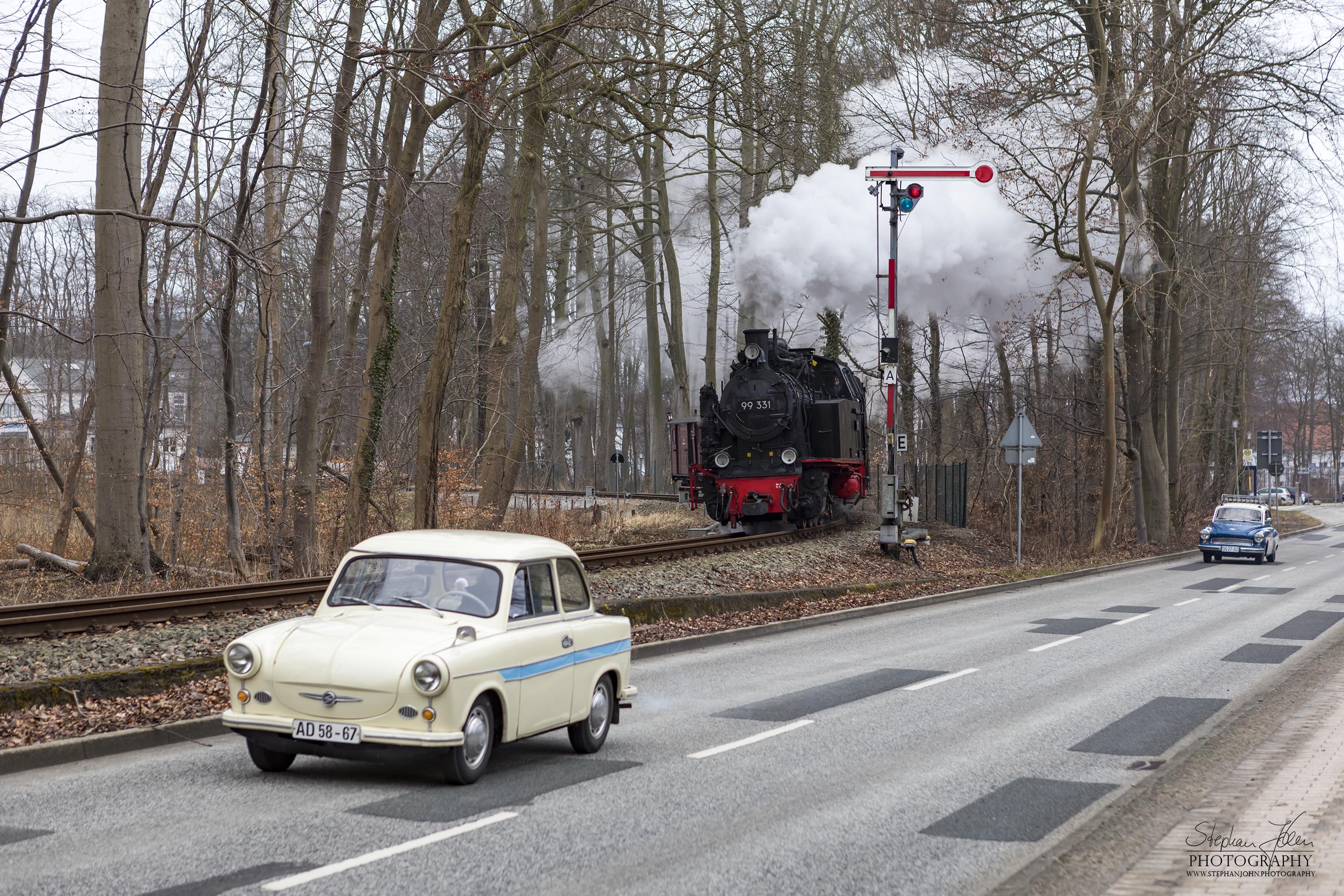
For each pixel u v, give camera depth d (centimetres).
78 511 2362
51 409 3341
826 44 2955
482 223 3647
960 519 3791
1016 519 3822
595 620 984
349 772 873
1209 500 5712
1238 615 2105
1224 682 1346
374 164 2398
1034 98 3203
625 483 7212
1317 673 1398
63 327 3039
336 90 2030
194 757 920
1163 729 1069
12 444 3378
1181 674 1405
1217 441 5784
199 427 3228
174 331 2700
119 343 1886
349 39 1905
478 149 2142
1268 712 1141
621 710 1172
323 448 2714
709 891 606
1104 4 3169
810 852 680
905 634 1830
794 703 1206
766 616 1922
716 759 941
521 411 3075
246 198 1844
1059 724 1091
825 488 3092
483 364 3247
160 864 629
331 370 3212
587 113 2339
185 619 1406
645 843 693
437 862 641
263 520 2336
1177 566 3475
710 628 1762
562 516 3109
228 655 819
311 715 797
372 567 905
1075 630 1866
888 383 2694
